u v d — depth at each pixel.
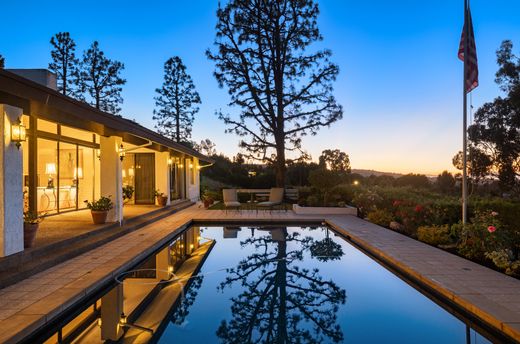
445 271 4.92
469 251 5.84
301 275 5.73
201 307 4.30
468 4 6.98
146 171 13.85
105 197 8.03
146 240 7.23
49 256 5.22
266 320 3.92
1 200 4.46
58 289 4.04
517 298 3.79
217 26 17.44
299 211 12.77
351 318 3.92
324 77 17.52
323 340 3.41
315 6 17.17
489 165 18.92
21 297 3.77
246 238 9.17
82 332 3.50
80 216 8.99
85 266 5.10
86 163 10.58
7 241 4.53
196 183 20.20
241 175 25.58
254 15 17.52
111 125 6.89
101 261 5.41
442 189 15.82
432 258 5.73
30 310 3.40
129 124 7.76
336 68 17.28
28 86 4.39
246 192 18.69
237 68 17.84
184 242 8.58
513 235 5.89
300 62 17.67
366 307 4.26
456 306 3.91
